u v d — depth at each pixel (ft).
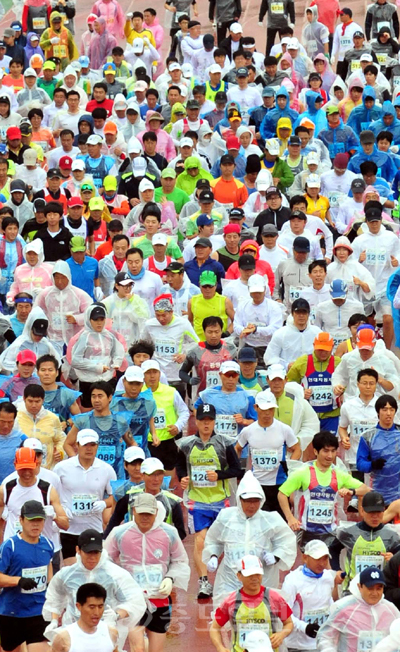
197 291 180.14
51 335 173.58
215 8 322.34
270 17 309.01
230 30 309.01
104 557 110.42
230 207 218.18
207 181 211.61
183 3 315.37
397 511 131.23
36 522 114.21
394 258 192.13
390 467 136.56
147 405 142.41
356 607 106.83
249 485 120.57
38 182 229.86
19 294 171.53
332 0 310.86
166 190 212.64
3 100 253.85
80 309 173.58
